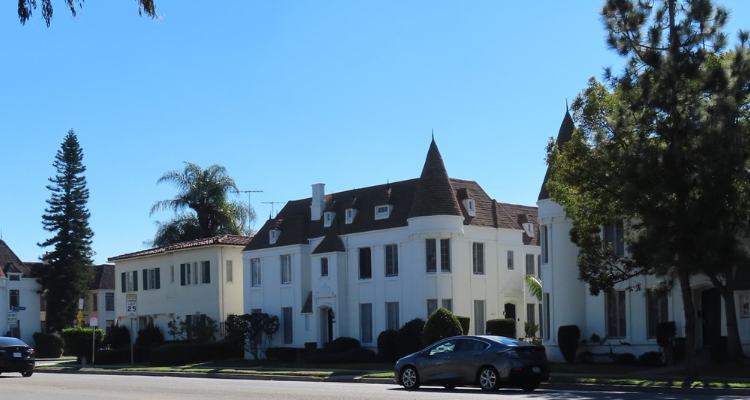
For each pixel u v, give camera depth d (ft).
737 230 84.53
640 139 88.43
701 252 81.61
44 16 55.52
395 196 159.84
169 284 201.26
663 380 87.25
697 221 81.35
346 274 161.89
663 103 84.89
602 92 98.84
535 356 82.48
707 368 96.43
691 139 83.92
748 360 97.35
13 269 249.75
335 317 160.25
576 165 95.55
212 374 126.72
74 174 253.24
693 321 87.40
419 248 148.46
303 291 169.27
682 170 82.99
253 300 180.34
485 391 81.30
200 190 255.09
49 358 236.63
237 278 190.90
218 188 256.52
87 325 269.03
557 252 125.08
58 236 250.16
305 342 165.78
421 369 86.07
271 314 175.11
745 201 85.30
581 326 123.13
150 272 208.13
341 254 162.20
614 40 88.07
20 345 124.98
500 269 158.40
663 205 83.71
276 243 175.63
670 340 110.01
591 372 102.58
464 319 139.95
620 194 88.33
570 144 97.40
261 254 178.91
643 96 85.15
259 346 174.19
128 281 214.28
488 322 145.79
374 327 155.94
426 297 147.02
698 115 82.84
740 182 84.99
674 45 85.56
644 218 86.43
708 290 114.21
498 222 160.04
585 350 121.80
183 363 166.20
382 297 154.81
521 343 83.05
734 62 83.71
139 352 184.75
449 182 150.82
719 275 99.50
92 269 258.37
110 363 180.45
